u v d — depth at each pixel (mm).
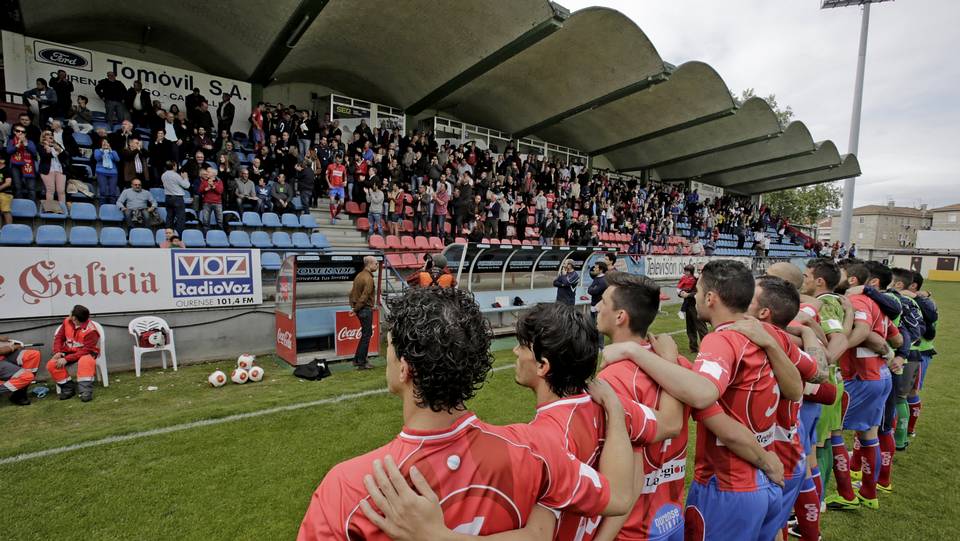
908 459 4059
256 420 4227
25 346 4875
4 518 2713
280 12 9773
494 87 14961
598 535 1285
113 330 5688
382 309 7445
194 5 10453
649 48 12398
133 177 8539
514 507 938
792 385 1804
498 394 5176
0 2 9336
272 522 2766
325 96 15430
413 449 931
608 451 1199
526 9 10297
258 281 6688
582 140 19812
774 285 2094
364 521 869
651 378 1501
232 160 9781
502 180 14578
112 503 2891
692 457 3840
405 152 12977
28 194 7734
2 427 4016
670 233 19703
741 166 21906
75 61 10172
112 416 4301
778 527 1923
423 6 10617
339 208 10867
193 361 6203
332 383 5449
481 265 9117
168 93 11195
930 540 2834
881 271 3676
